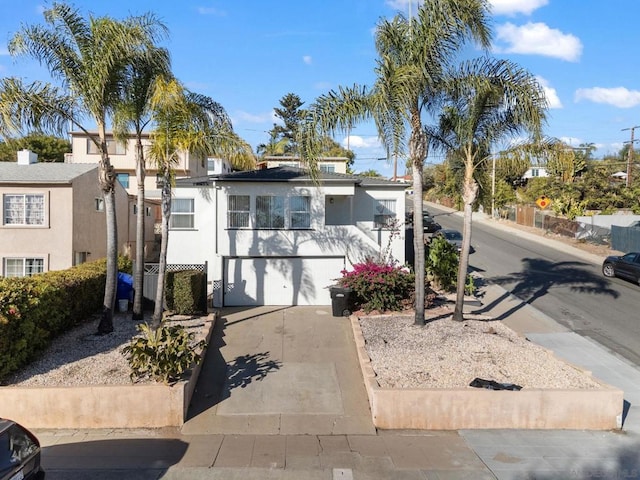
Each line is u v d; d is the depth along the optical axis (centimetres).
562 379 937
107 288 1226
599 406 854
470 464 721
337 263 1791
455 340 1159
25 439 572
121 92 1296
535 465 720
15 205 2030
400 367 1000
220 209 1752
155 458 736
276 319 1544
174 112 1261
